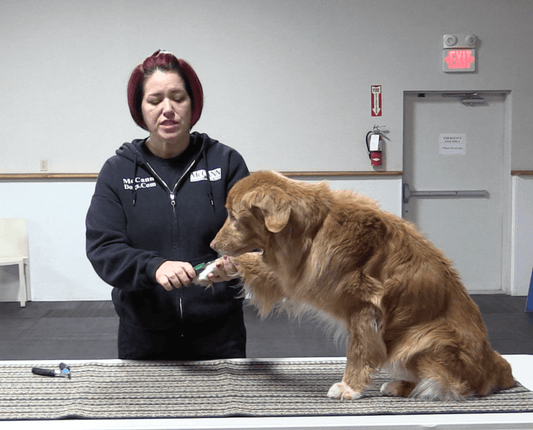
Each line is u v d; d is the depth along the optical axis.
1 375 1.57
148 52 5.91
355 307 1.39
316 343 4.35
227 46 5.95
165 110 1.63
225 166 1.81
